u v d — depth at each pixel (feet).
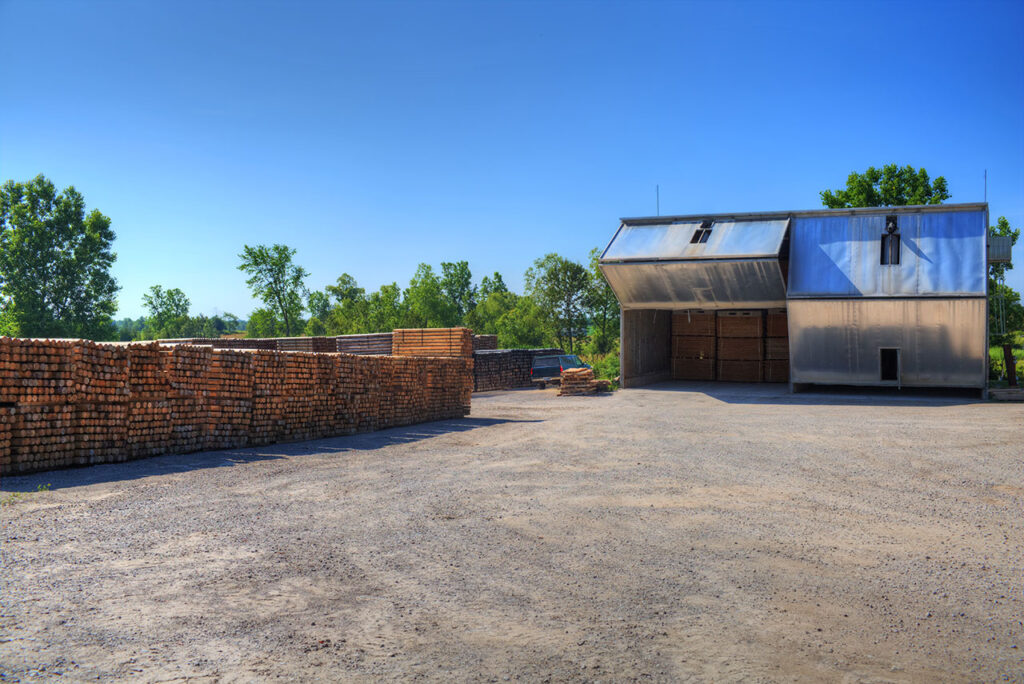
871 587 17.99
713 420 57.62
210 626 14.78
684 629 15.19
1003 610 16.51
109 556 19.20
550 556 20.49
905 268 76.54
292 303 290.97
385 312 284.20
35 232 236.43
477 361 109.81
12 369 30.17
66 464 32.42
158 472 32.35
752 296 85.20
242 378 42.80
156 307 448.24
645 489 30.14
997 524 24.13
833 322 78.59
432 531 23.12
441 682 12.53
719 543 21.94
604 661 13.51
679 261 83.41
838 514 25.59
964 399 73.36
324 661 13.29
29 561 18.48
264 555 19.90
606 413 66.28
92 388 33.30
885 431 47.80
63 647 13.52
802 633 15.05
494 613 16.01
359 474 33.71
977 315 72.18
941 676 13.12
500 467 36.06
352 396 52.75
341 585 17.69
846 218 82.53
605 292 216.13
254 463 36.24
